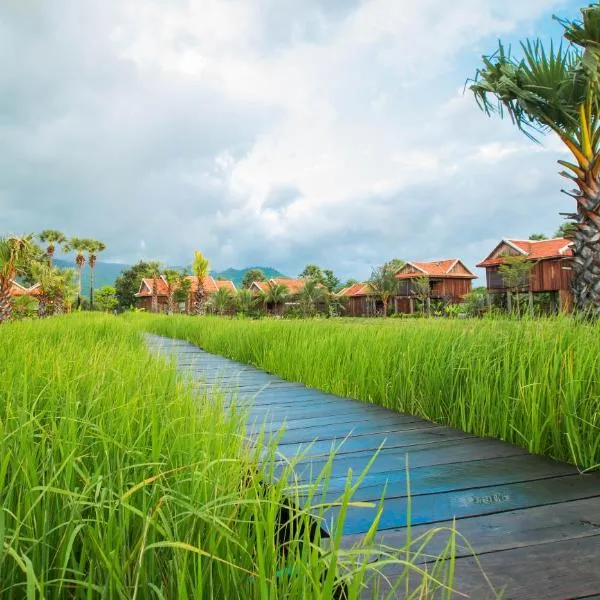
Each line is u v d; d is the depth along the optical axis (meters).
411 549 1.85
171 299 61.75
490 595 1.54
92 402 2.11
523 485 2.58
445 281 51.50
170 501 1.34
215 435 1.80
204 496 1.40
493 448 3.32
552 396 3.15
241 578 1.21
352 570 1.13
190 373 3.19
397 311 54.34
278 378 7.06
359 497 2.40
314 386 6.20
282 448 3.33
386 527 2.07
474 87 7.71
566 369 3.14
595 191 6.47
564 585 1.61
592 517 2.15
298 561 1.09
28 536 1.24
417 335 5.11
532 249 38.06
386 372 5.00
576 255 6.65
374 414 4.50
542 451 3.19
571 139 6.69
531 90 6.93
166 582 1.21
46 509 1.20
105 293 67.62
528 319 4.14
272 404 5.01
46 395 2.29
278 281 65.06
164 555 1.27
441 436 3.67
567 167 6.67
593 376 3.10
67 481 1.34
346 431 3.84
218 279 69.88
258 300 55.31
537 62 6.82
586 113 6.55
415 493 2.46
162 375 2.97
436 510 2.25
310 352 6.55
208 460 1.52
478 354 4.03
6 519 1.24
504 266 35.50
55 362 2.70
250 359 9.12
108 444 1.69
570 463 2.97
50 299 36.59
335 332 7.11
